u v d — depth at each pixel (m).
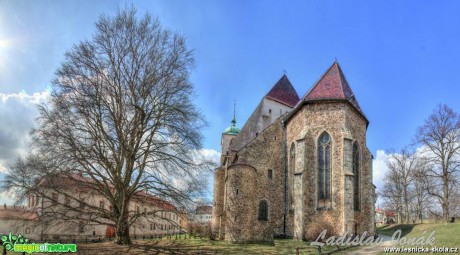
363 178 32.78
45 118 24.06
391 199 59.22
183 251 25.30
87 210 25.38
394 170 56.53
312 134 32.34
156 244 29.11
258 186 35.84
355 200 31.52
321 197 30.86
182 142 26.59
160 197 25.73
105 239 38.12
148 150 26.00
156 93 26.73
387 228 50.44
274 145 37.38
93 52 25.92
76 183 24.84
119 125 25.77
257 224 33.94
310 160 31.83
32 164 23.17
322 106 32.59
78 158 23.64
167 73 26.92
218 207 41.69
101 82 25.84
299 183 31.22
